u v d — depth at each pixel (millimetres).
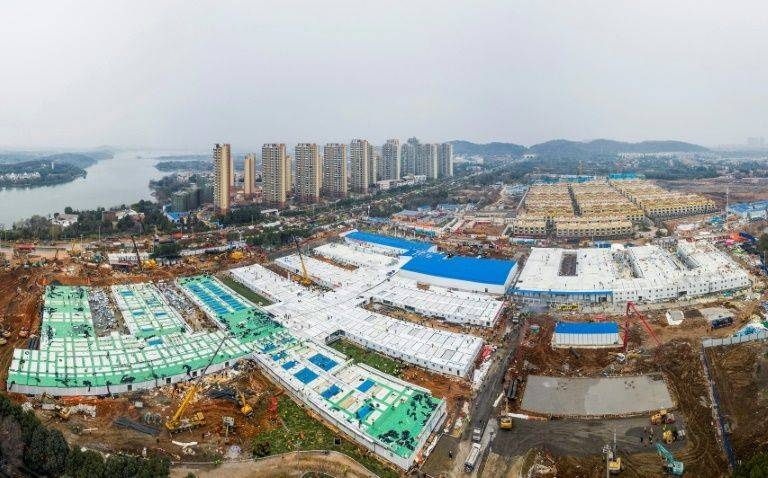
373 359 145625
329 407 117062
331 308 179000
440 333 156375
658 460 100438
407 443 103938
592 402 121062
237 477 96688
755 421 109188
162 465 92000
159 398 123250
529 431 111000
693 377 128125
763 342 142000
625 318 168500
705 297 184250
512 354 146375
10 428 95750
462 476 97750
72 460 91125
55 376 126000
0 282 194500
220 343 145875
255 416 116125
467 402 122562
